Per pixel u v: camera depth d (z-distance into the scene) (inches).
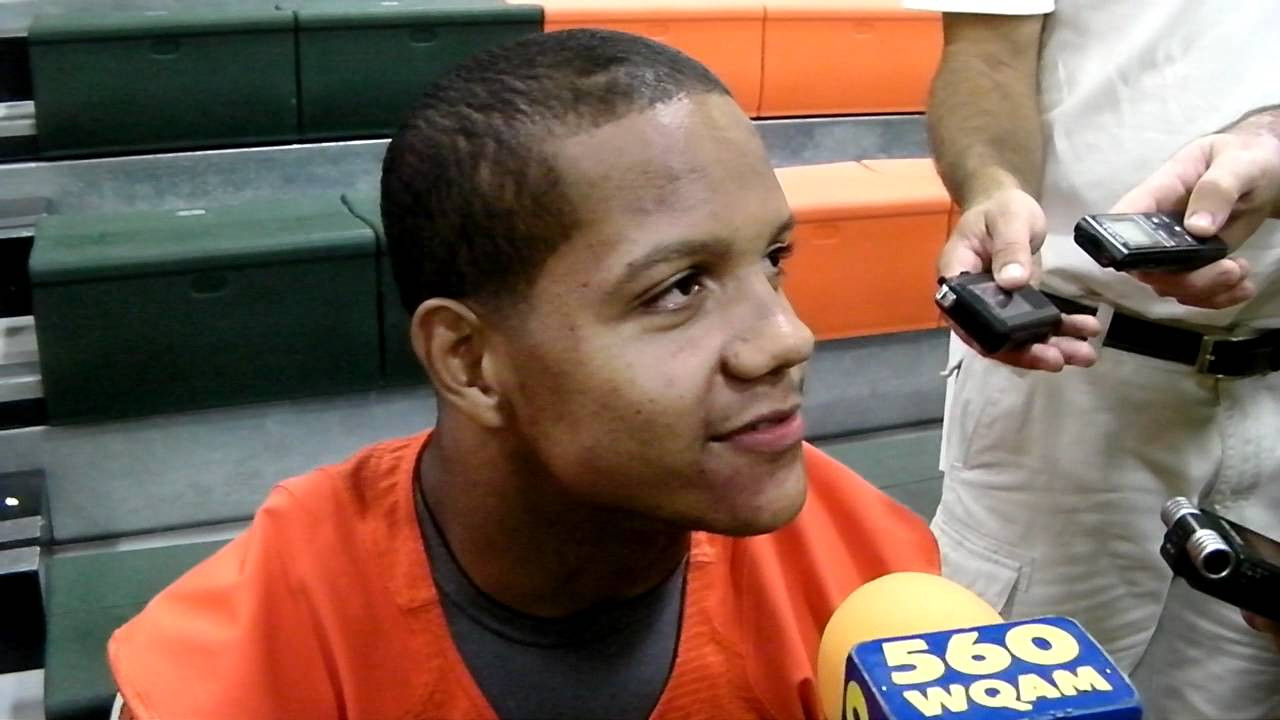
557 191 15.9
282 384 58.7
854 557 23.8
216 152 66.6
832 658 19.3
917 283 68.2
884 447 66.9
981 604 19.5
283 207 63.2
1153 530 34.6
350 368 59.6
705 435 16.4
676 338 16.2
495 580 19.7
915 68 79.0
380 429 60.7
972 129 31.6
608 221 15.8
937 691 15.5
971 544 37.8
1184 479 33.8
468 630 20.1
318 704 19.8
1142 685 38.0
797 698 21.4
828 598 22.7
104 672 44.4
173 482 57.3
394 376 60.5
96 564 52.2
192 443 57.4
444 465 19.6
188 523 57.7
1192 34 30.6
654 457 16.5
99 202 65.3
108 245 55.4
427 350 17.9
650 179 15.8
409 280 17.9
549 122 16.0
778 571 22.5
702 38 72.7
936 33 78.4
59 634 46.8
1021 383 35.2
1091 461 34.4
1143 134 31.1
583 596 19.8
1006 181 28.8
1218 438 33.4
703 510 16.8
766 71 75.1
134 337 55.3
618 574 19.7
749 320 16.3
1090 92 31.7
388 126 69.7
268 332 57.5
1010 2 31.4
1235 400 33.2
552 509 18.6
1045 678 15.8
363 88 68.2
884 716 15.3
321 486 21.2
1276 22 30.0
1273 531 34.4
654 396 16.1
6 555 50.5
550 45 17.1
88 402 55.6
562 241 16.0
